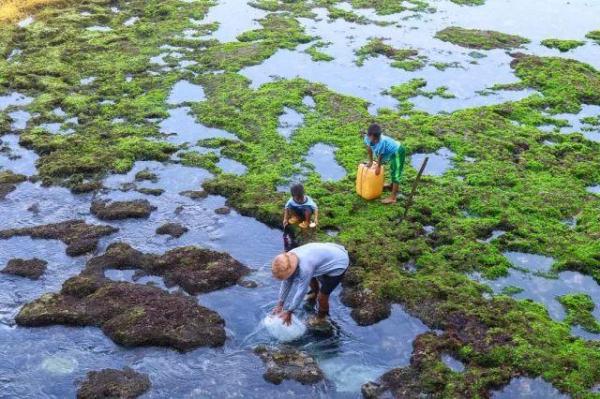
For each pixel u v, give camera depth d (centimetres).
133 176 1678
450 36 2636
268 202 1541
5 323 1188
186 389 1055
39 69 2258
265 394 1048
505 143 1823
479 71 2336
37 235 1431
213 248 1405
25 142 1812
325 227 1463
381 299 1246
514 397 1042
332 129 1909
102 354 1123
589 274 1339
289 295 1264
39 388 1051
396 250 1380
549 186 1627
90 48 2453
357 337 1170
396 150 1470
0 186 1609
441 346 1129
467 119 1956
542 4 3134
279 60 2400
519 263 1370
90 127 1903
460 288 1270
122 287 1254
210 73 2277
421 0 3125
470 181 1645
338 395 1048
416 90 2170
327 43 2559
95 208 1528
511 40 2614
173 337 1138
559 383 1054
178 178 1670
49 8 2864
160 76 2241
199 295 1265
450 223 1477
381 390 1048
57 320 1184
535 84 2222
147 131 1883
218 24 2744
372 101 2100
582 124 1980
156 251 1391
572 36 2692
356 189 1579
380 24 2786
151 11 2894
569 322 1205
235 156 1764
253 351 1133
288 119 1973
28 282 1296
